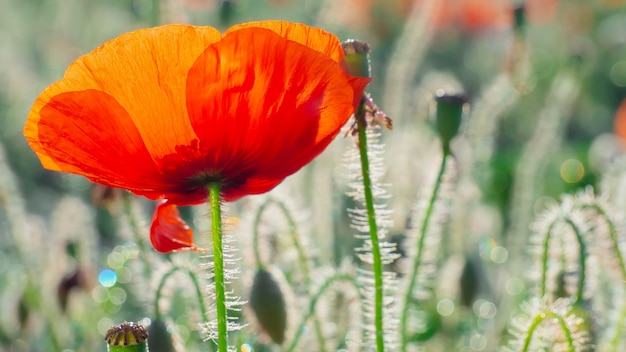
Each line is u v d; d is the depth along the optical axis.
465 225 0.88
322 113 0.68
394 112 0.91
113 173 0.68
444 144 0.76
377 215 0.74
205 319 0.76
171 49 0.67
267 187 0.69
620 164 0.87
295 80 0.67
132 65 0.67
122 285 0.90
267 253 0.82
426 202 0.77
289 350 0.77
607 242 0.78
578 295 0.77
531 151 0.92
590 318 0.76
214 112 0.68
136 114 0.67
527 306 0.77
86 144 0.68
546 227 0.77
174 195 0.69
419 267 0.77
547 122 0.92
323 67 0.67
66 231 0.88
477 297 0.86
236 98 0.67
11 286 0.92
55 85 0.68
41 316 0.87
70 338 0.89
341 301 0.84
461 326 0.89
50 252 0.89
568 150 1.31
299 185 0.90
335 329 0.83
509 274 0.91
